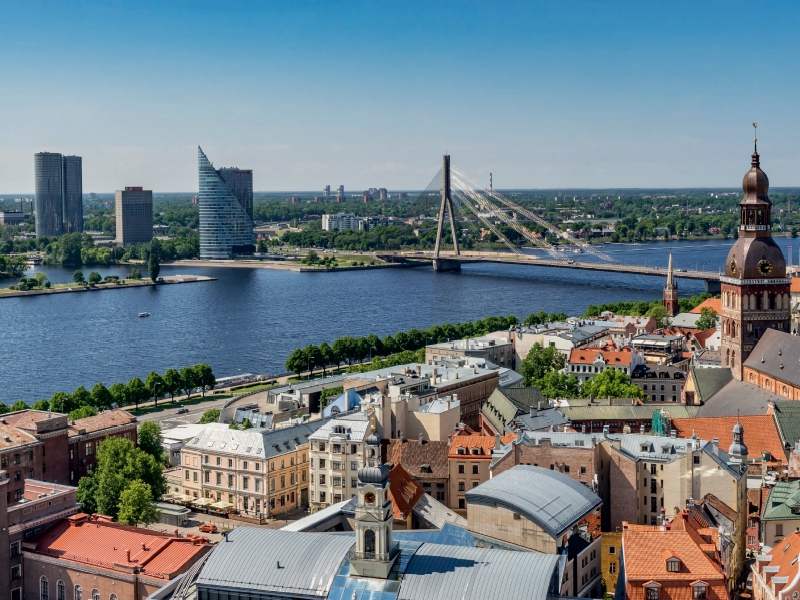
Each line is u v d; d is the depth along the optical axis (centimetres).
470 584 16050
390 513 16575
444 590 15975
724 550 19900
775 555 19512
